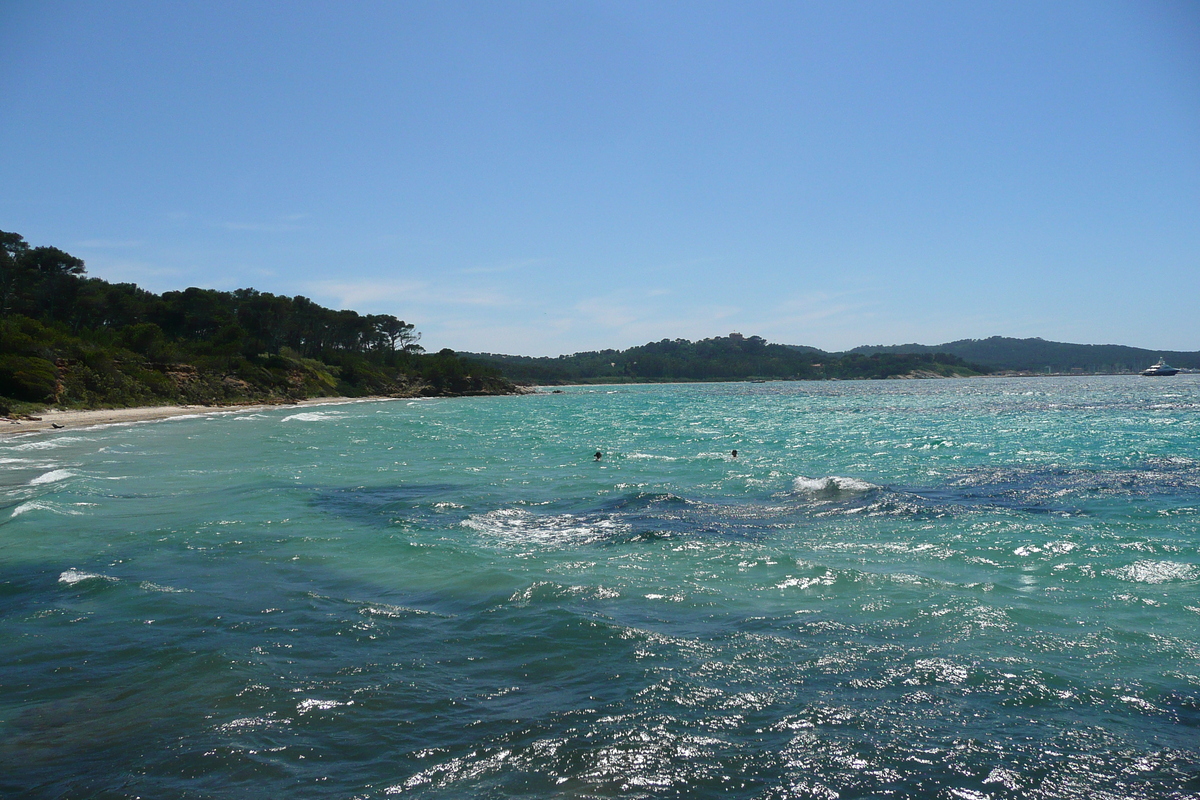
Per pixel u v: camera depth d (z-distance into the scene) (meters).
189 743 7.61
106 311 113.38
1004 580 13.34
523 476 28.02
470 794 6.69
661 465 31.36
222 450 37.75
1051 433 46.56
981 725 7.96
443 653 10.02
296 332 141.12
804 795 6.69
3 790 6.78
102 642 10.46
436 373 159.38
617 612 11.71
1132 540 16.30
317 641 10.48
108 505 21.20
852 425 57.41
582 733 7.79
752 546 16.17
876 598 12.33
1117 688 8.80
